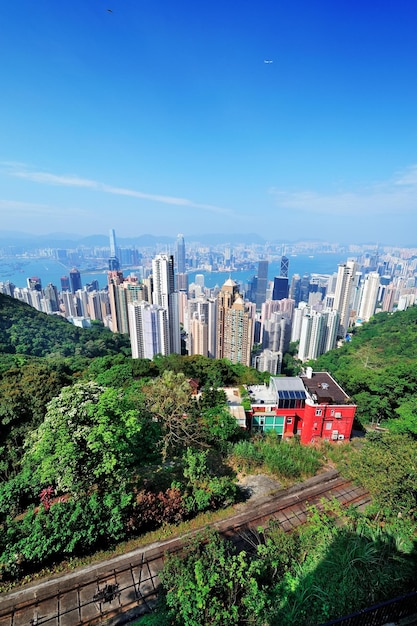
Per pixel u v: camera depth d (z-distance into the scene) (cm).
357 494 1692
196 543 1087
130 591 1100
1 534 1151
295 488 1719
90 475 1366
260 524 1433
